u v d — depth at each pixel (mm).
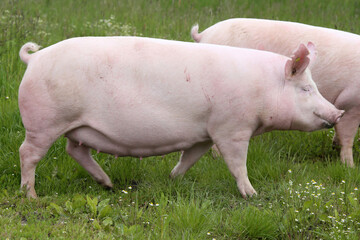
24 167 9695
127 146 9641
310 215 9125
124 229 8266
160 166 11469
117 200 9992
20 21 18203
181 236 8250
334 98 12211
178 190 10305
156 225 8445
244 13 22703
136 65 9312
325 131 13516
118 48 9430
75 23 20125
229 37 12609
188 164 10641
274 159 11906
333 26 20344
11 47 16156
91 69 9219
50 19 20562
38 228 8164
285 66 9539
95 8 22781
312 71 12094
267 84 9602
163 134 9484
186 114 9453
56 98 9211
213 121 9586
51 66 9234
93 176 10492
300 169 11578
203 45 9820
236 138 9734
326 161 12359
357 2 25172
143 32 19203
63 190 10430
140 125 9367
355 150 13305
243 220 8922
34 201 9477
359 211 9141
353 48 11883
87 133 9555
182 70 9383
